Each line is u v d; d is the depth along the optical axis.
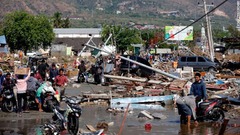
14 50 122.50
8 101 22.94
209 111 19.73
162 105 26.97
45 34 124.62
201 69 60.38
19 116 21.59
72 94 30.50
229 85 34.44
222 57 92.38
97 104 27.08
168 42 140.25
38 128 18.38
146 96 27.97
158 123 19.89
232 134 17.16
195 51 119.81
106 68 47.50
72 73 51.72
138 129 18.33
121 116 22.09
